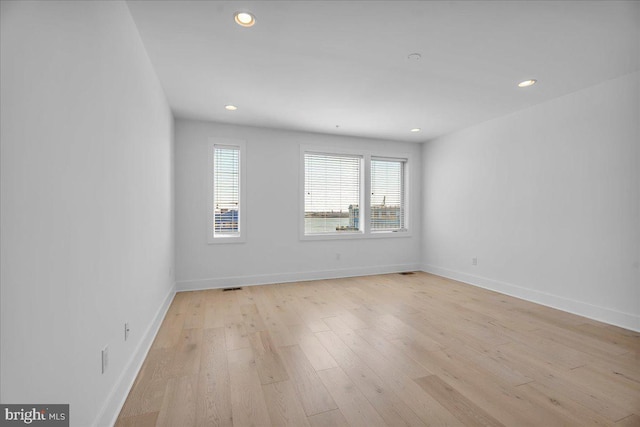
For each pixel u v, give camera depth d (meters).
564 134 3.16
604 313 2.82
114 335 1.52
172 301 3.44
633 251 2.64
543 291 3.36
